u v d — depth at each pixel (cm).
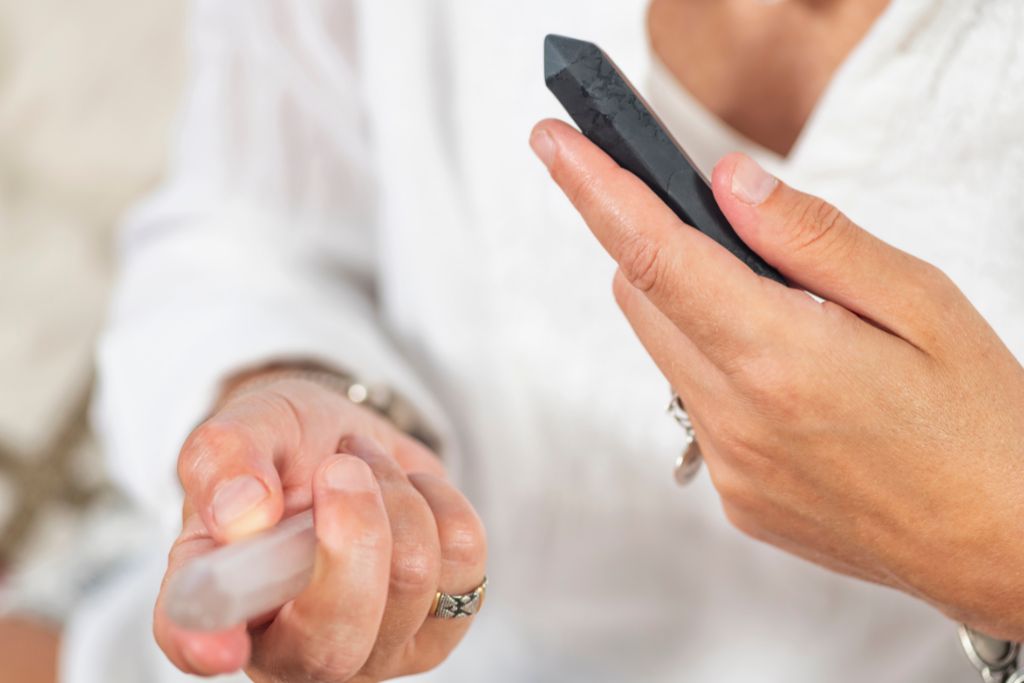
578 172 59
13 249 159
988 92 70
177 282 89
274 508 58
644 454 84
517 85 81
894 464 62
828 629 84
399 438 69
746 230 59
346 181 93
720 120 77
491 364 86
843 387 60
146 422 82
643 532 86
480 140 83
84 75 164
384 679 64
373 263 94
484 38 82
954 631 82
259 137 91
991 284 73
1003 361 61
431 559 59
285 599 55
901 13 69
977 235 73
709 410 63
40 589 108
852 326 60
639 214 58
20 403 150
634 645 89
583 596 89
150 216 93
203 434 61
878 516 64
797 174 74
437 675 91
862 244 59
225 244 89
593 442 85
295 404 66
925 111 71
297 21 90
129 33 166
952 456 61
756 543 83
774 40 75
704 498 83
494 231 84
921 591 67
